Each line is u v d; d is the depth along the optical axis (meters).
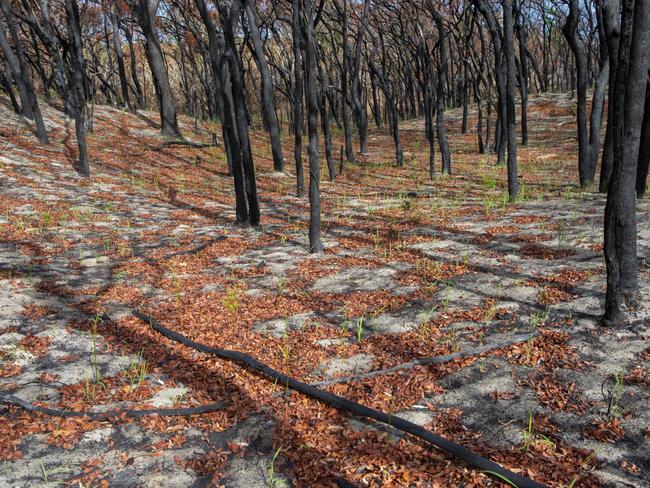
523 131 20.98
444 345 4.23
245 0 14.41
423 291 5.46
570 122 25.58
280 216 10.05
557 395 3.38
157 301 5.57
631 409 3.15
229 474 2.84
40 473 2.85
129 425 3.31
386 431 3.16
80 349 4.42
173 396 3.69
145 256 7.21
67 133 17.17
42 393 3.70
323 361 4.13
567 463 2.77
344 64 17.84
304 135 27.72
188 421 3.37
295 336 4.60
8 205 9.55
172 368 4.11
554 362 3.78
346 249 7.36
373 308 5.15
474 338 4.29
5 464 2.92
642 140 7.80
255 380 3.87
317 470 2.83
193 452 3.05
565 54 37.25
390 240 7.68
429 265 6.28
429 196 11.53
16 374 3.98
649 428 2.97
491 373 3.73
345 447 3.03
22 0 18.53
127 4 23.38
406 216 9.34
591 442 2.91
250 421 3.34
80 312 5.21
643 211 7.04
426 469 2.80
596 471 2.69
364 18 20.14
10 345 4.41
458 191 12.06
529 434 3.01
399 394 3.57
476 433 3.09
